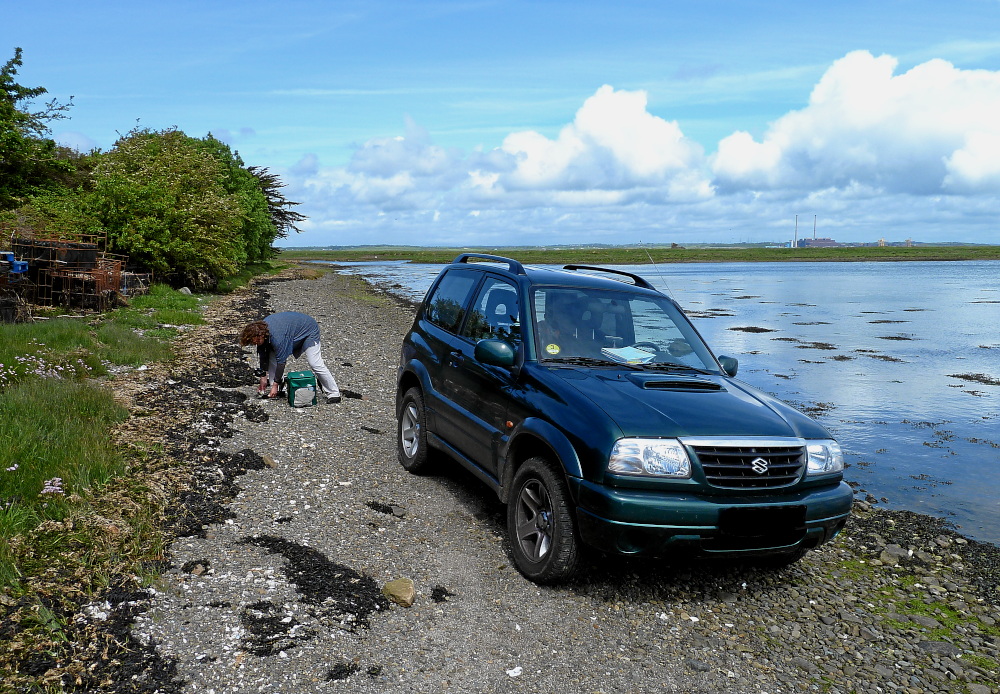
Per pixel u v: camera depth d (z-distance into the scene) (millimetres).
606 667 3787
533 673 3666
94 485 5168
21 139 20172
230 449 6922
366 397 10211
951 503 7738
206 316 18062
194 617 3830
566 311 5637
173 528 4930
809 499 4461
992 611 5094
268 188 54031
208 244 25062
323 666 3523
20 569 3982
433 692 3418
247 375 10742
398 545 5137
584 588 4703
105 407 7059
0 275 12344
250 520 5285
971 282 62531
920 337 23656
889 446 10133
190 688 3250
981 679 4074
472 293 6586
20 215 17906
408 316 24906
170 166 25438
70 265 15445
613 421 4375
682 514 4176
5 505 4559
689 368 5543
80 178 25266
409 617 4105
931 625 4777
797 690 3762
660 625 4309
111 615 3721
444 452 6246
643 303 6059
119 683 3219
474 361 5855
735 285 57312
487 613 4242
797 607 4770
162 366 10414
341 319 22031
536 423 4781
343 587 4348
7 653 3279
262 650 3588
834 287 54562
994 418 11938
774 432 4508
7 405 6227
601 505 4215
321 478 6406
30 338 9859
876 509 7418
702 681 3748
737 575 5184
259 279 40406
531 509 4801
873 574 5680
